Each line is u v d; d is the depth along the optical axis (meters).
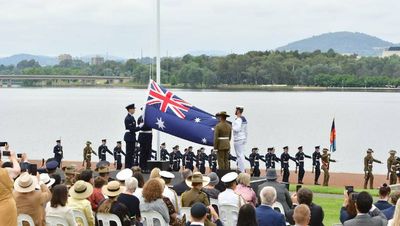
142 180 17.88
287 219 16.00
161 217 15.20
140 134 29.98
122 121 134.00
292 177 50.94
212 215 15.74
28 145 84.19
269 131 111.31
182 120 29.22
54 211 14.43
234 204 16.62
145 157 30.06
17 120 134.50
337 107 185.75
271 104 195.00
